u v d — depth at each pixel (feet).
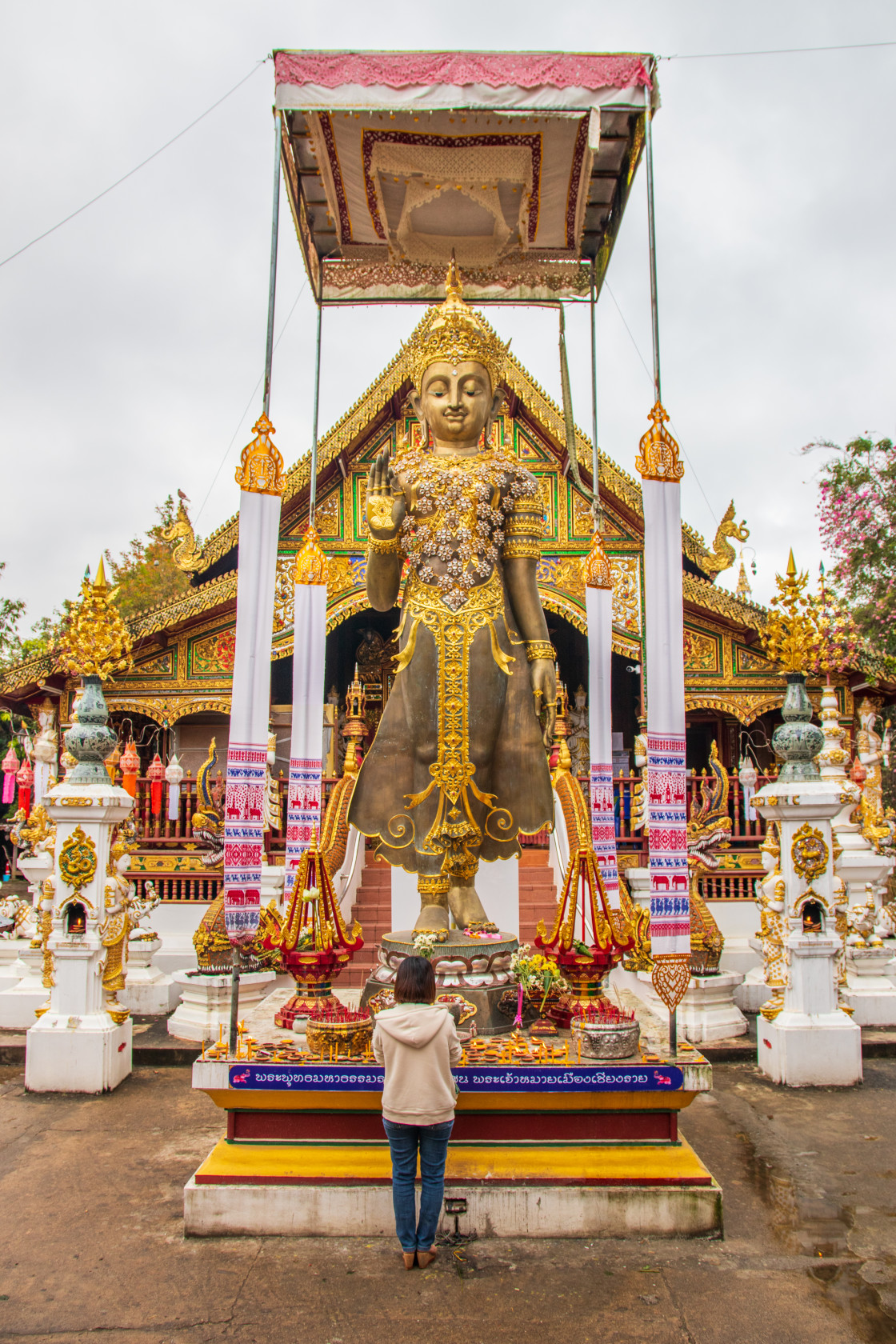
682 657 19.63
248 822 19.80
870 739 39.52
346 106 21.36
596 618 28.76
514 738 23.08
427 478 23.31
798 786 28.48
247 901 19.58
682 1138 18.51
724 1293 15.29
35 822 37.17
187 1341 13.94
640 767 45.55
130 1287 15.51
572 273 31.50
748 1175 20.70
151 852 43.32
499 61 21.40
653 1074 17.74
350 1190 17.31
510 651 23.25
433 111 21.91
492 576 23.35
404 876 34.35
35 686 43.83
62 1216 18.44
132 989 36.94
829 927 28.58
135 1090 27.48
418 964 16.30
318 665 30.19
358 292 31.53
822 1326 14.34
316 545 30.81
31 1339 14.03
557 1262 16.28
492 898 34.32
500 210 29.01
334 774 44.57
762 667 46.57
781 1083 27.76
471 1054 18.43
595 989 19.57
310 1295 15.19
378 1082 17.75
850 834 35.83
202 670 46.83
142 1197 19.42
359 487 49.55
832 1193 19.63
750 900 42.37
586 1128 18.03
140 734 54.39
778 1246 17.01
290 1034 21.21
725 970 39.34
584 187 27.58
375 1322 14.38
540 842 48.06
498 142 25.64
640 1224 17.19
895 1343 13.85
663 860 18.93
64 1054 27.14
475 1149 17.80
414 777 23.20
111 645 28.53
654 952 18.62
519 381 49.19
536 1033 20.99
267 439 20.94
